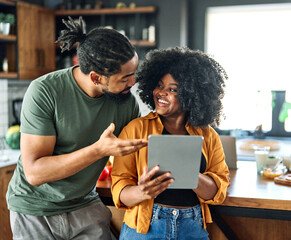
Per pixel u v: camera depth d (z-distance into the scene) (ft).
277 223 6.04
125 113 5.27
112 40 4.40
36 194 4.90
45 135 4.58
